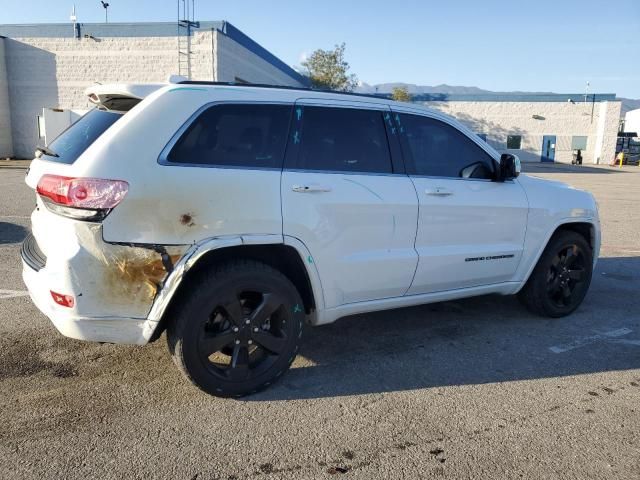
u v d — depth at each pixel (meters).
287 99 3.75
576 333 4.91
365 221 3.90
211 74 25.59
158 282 3.22
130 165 3.16
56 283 3.13
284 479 2.75
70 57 26.73
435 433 3.19
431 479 2.77
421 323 5.07
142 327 3.25
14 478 2.69
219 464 2.85
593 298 6.05
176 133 3.32
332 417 3.35
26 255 3.62
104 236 3.10
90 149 3.19
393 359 4.25
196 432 3.14
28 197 12.54
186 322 3.31
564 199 5.12
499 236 4.69
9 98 27.39
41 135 21.62
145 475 2.74
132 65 26.30
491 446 3.07
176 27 25.58
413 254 4.16
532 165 43.53
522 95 48.03
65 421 3.22
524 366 4.16
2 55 26.86
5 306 5.14
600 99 47.06
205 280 3.36
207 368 3.42
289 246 3.60
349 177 3.86
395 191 4.04
